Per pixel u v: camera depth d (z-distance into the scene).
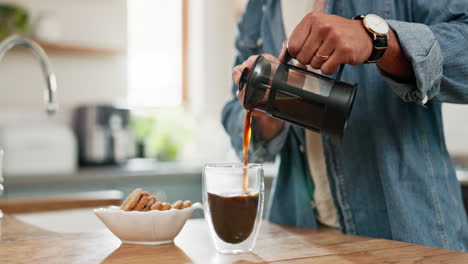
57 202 1.84
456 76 0.97
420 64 0.91
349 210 1.20
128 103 3.78
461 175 2.25
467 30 0.97
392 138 1.12
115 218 0.97
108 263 0.83
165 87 4.01
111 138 3.16
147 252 0.91
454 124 2.97
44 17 3.32
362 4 1.16
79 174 2.77
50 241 1.03
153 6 3.94
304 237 1.04
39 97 3.44
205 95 4.03
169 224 0.97
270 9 1.37
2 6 3.21
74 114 3.39
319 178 1.27
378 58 0.91
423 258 0.83
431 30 0.97
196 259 0.85
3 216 1.47
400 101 1.12
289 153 1.34
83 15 3.56
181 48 4.09
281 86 0.92
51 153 2.90
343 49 0.87
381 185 1.15
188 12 4.09
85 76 3.61
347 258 0.84
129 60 3.85
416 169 1.09
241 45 1.46
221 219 0.89
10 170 2.80
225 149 3.92
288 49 0.93
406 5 1.11
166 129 3.78
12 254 0.91
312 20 0.89
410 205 1.08
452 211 1.10
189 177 3.05
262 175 0.93
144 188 2.92
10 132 2.83
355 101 1.18
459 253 0.87
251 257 0.86
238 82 1.02
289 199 1.34
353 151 1.18
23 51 3.37
